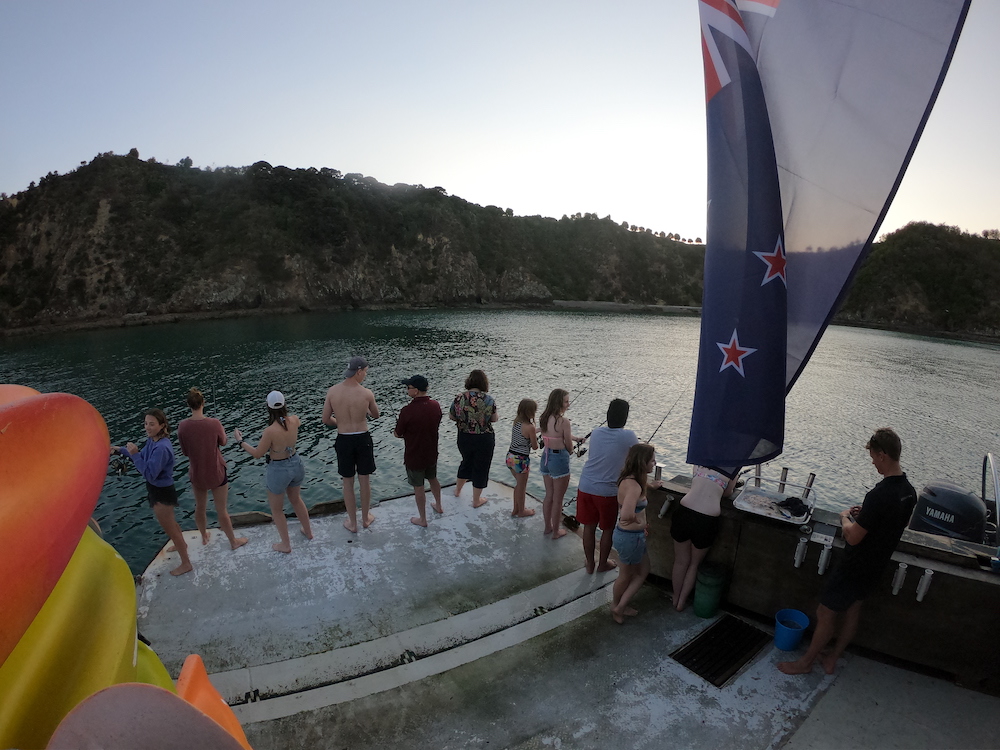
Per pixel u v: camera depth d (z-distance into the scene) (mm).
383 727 3178
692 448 3693
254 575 4602
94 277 65188
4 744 580
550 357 41250
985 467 5531
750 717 3254
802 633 3801
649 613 4234
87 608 808
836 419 26406
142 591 4355
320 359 36969
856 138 3129
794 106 3256
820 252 3324
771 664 3689
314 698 3387
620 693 3430
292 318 69250
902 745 3061
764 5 3254
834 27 3109
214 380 29359
